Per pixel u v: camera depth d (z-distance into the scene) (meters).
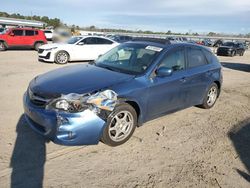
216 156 3.95
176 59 4.95
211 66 5.88
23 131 4.31
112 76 4.18
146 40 5.36
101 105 3.61
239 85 9.55
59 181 3.12
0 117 4.89
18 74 9.24
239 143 4.46
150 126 4.87
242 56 28.31
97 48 14.20
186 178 3.34
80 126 3.49
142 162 3.63
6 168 3.29
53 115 3.48
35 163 3.44
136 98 4.07
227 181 3.34
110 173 3.34
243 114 6.00
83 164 3.49
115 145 4.01
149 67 4.41
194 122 5.26
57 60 12.87
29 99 3.89
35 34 19.84
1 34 18.61
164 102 4.64
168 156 3.84
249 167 3.71
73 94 3.54
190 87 5.18
